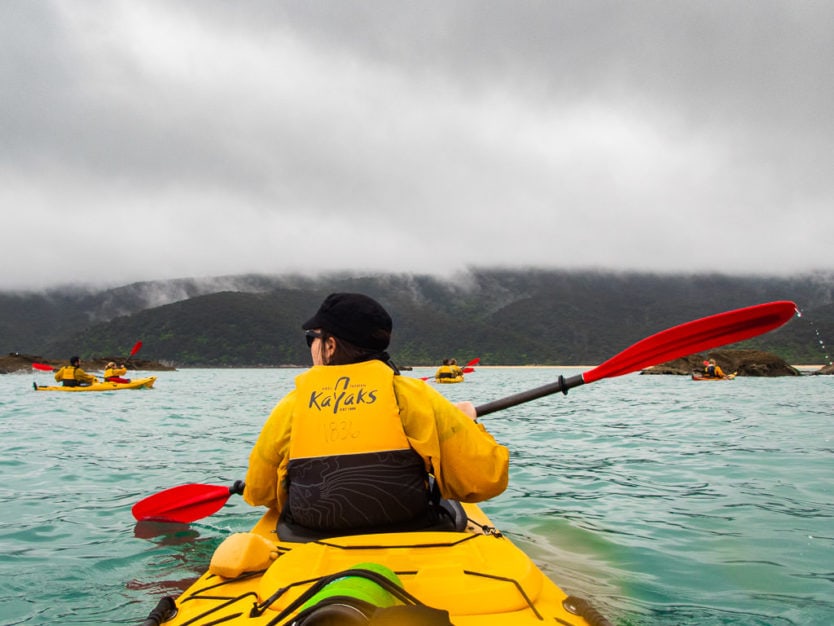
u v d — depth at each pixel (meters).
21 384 33.72
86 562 3.77
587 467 6.84
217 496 4.26
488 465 2.38
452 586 1.83
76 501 5.36
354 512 2.28
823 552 3.85
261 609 1.80
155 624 1.87
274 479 2.58
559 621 1.75
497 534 2.39
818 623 2.82
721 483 5.93
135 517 4.43
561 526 4.46
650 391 22.98
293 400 2.44
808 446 8.21
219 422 12.20
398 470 2.29
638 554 3.81
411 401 2.32
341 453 2.29
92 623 2.91
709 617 2.88
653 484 5.90
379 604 1.45
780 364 42.41
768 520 4.58
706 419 11.98
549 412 13.56
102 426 11.39
